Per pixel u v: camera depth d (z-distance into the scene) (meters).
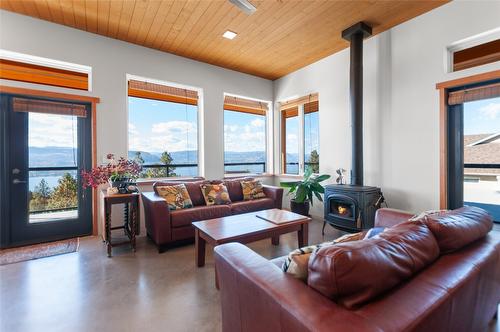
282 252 2.84
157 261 2.61
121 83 3.56
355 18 3.04
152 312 1.74
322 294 0.88
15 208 3.01
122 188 2.99
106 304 1.83
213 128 4.50
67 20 3.03
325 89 4.19
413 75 3.09
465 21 2.66
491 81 2.59
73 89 3.22
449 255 1.15
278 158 5.36
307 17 3.00
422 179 3.04
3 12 2.81
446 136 2.88
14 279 2.20
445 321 0.87
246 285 1.08
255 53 4.00
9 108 2.96
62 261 2.59
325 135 4.20
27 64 3.11
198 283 2.14
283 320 0.86
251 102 5.19
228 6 2.78
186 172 4.46
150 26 3.18
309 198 3.85
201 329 1.57
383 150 3.40
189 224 3.07
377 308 0.78
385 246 0.96
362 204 3.04
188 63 4.18
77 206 3.38
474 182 2.96
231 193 4.00
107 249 2.79
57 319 1.66
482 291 1.15
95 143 3.38
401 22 3.16
